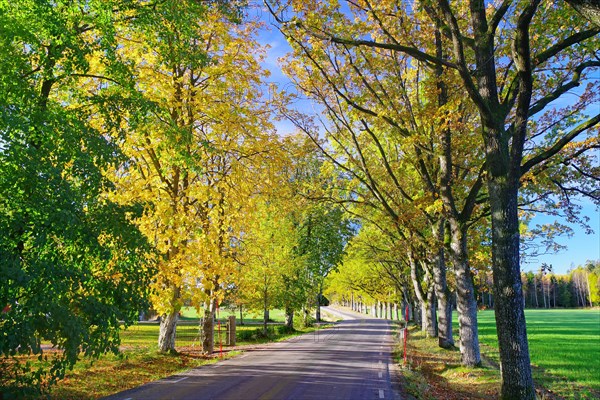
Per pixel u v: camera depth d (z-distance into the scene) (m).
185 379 11.87
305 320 45.19
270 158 17.47
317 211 35.97
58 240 8.88
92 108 12.24
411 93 18.69
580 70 11.08
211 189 15.21
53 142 8.98
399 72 16.62
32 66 10.55
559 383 15.34
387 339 28.53
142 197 14.28
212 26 15.66
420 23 15.20
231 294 27.95
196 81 17.03
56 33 9.41
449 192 16.14
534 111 10.76
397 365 15.49
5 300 7.45
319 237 38.56
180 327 44.16
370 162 22.30
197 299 15.59
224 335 32.00
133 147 14.77
